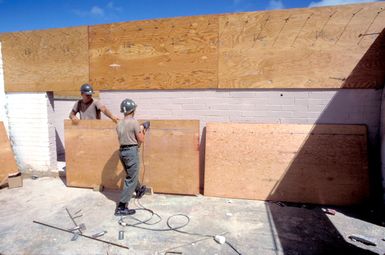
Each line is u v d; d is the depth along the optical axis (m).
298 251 3.42
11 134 6.68
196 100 5.52
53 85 6.24
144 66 5.69
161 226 4.08
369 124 4.85
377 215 4.39
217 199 5.11
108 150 5.65
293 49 5.00
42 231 3.97
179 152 5.32
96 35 5.87
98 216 4.43
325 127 4.94
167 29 5.49
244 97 5.30
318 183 4.84
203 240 3.69
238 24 5.17
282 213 4.49
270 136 5.12
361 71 4.78
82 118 5.81
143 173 5.46
